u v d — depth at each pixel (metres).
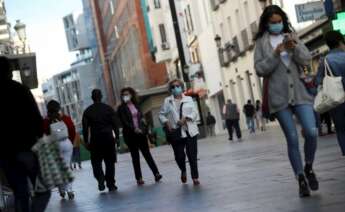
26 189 8.67
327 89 11.20
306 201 9.45
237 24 57.78
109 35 118.75
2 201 16.02
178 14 74.50
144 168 25.75
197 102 49.50
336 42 11.95
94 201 15.48
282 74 9.98
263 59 10.00
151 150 50.75
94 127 17.59
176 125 15.35
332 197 9.43
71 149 17.02
